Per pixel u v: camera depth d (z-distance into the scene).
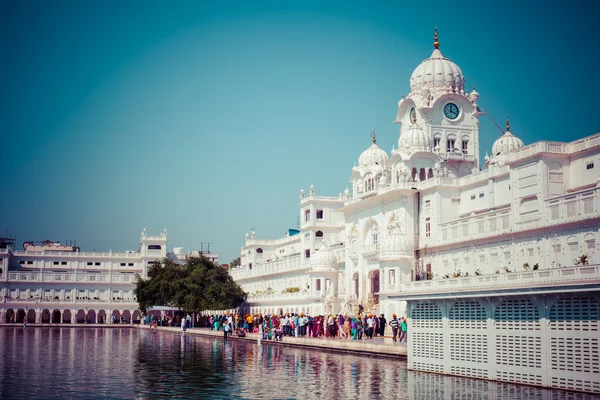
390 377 41.34
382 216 94.69
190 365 48.97
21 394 33.81
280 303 126.50
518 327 38.03
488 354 39.88
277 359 54.19
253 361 52.28
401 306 83.75
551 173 64.62
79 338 92.75
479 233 75.50
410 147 94.31
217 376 41.84
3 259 176.12
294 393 34.59
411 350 46.03
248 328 93.12
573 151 64.31
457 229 80.00
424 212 87.88
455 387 36.59
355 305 99.00
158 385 37.47
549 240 63.72
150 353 61.16
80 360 53.09
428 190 87.12
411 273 86.88
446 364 42.94
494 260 73.12
